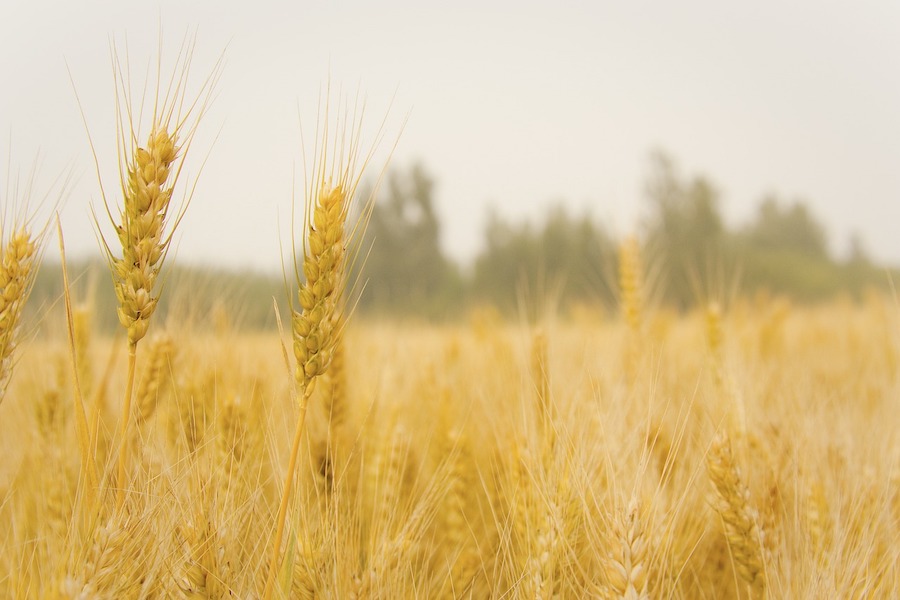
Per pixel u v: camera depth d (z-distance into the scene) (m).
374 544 0.67
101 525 0.58
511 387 0.82
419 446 0.83
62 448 0.75
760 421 0.79
